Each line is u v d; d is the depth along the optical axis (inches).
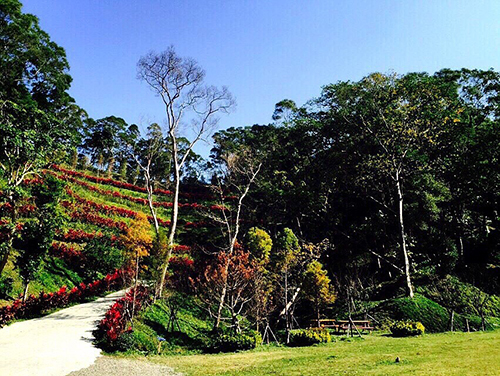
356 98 1203.2
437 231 1039.6
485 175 1015.6
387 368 343.0
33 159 729.0
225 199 1784.0
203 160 2314.2
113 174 2071.9
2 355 396.2
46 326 541.3
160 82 887.7
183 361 442.3
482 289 859.4
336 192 1259.2
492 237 1032.8
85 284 811.4
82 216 1099.3
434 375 298.7
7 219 814.5
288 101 1811.0
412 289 837.8
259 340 595.5
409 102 984.9
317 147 1373.0
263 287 727.7
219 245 1229.1
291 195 1251.8
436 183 1036.5
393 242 1088.8
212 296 701.9
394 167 970.7
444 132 1008.9
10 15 1035.3
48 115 780.6
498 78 1117.1
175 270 973.8
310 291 764.6
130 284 738.8
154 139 1039.0
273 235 1286.9
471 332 644.7
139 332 542.0
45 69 1132.5
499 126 1021.2
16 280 691.4
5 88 1031.0
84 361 393.7
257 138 1927.9
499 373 293.7
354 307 818.8
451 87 1113.4
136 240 658.8
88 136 2091.5
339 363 386.9
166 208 1606.8
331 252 1107.9
